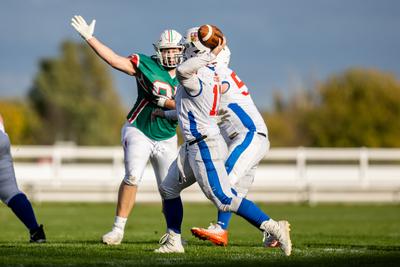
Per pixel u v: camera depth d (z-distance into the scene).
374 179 83.62
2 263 23.97
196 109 25.59
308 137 144.75
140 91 32.50
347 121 132.50
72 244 31.06
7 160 29.88
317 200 83.69
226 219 30.64
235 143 30.66
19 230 47.12
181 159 26.45
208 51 26.34
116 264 23.95
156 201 80.94
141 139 32.41
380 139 130.75
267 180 83.12
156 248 29.53
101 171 82.69
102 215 62.88
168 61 31.62
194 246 31.36
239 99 30.98
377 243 35.53
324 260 25.69
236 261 25.06
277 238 25.73
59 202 80.44
